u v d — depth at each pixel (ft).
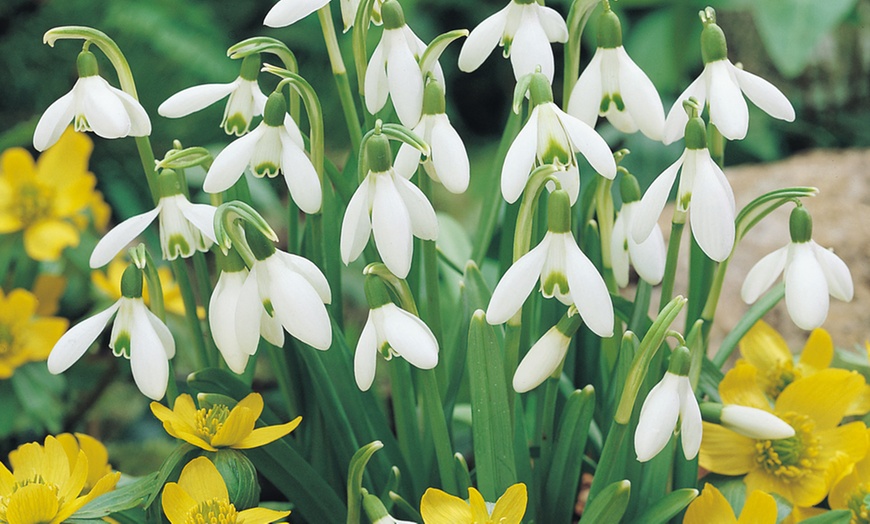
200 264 2.38
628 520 2.32
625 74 2.21
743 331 2.41
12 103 5.78
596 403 2.48
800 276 2.22
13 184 3.09
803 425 2.39
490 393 2.23
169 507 2.25
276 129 2.19
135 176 5.60
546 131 2.13
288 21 2.20
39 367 2.97
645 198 2.18
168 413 2.28
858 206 3.38
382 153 2.13
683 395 2.15
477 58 2.21
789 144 6.06
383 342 2.15
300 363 2.40
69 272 3.39
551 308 2.43
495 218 2.46
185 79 5.87
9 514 2.22
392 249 2.12
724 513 2.28
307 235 2.40
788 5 4.68
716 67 2.18
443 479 2.30
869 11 5.86
